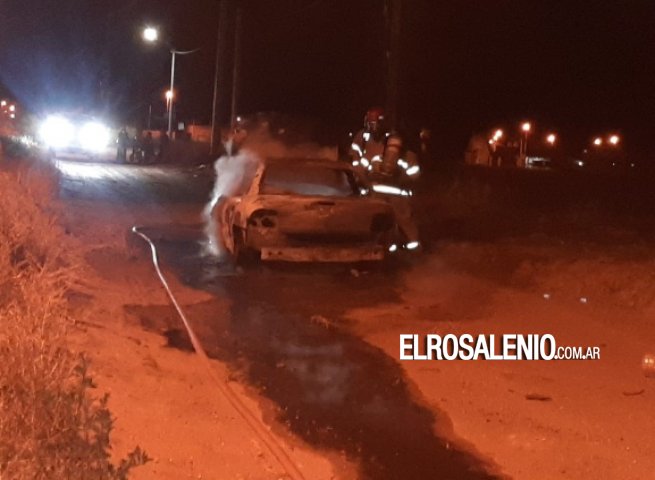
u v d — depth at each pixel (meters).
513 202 25.83
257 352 9.58
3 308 7.78
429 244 16.94
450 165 39.12
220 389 8.19
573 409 7.95
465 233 18.86
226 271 14.12
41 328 6.01
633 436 7.34
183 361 9.05
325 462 6.68
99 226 18.16
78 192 25.81
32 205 13.43
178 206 24.08
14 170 18.62
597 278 12.90
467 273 14.50
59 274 11.02
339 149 17.73
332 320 11.07
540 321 11.11
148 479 5.86
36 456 4.91
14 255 11.27
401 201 15.59
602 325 10.91
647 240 17.39
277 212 13.23
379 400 8.11
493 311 11.67
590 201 26.23
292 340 10.12
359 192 14.76
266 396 8.12
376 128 16.81
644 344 10.05
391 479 6.42
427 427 7.46
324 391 8.32
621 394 8.37
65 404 5.21
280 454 6.70
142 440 6.54
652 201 27.20
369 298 12.45
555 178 37.53
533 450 7.02
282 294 12.58
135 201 24.72
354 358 9.42
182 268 14.25
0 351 5.73
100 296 11.52
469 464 6.73
